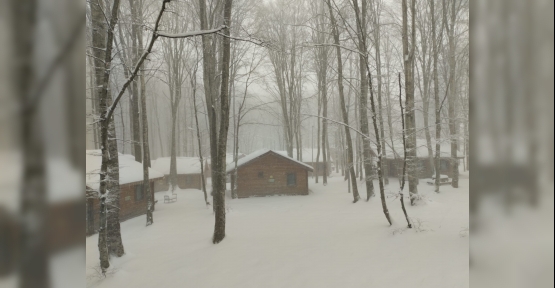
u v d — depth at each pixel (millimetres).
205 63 16781
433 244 7184
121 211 15859
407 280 5539
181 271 7637
